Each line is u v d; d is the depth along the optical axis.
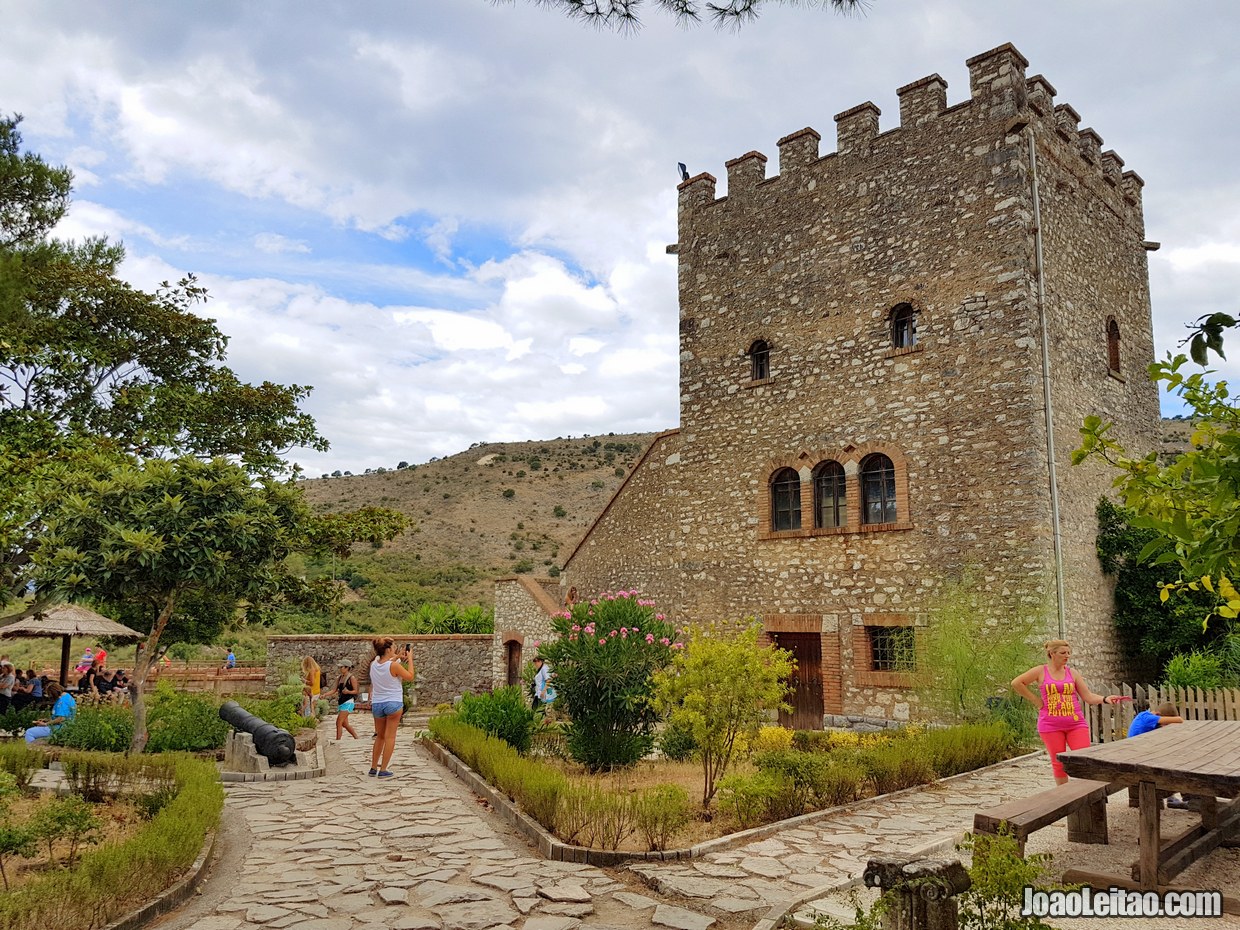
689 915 5.98
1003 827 5.30
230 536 13.22
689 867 7.12
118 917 5.83
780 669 9.80
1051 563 15.25
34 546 14.72
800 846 7.78
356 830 8.77
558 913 6.08
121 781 10.02
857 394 17.84
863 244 18.20
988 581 15.53
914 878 3.91
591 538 23.48
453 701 27.91
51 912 5.43
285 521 15.16
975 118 16.84
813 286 18.91
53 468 14.98
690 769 12.70
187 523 13.10
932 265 17.06
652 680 10.92
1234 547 3.77
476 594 53.25
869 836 8.12
